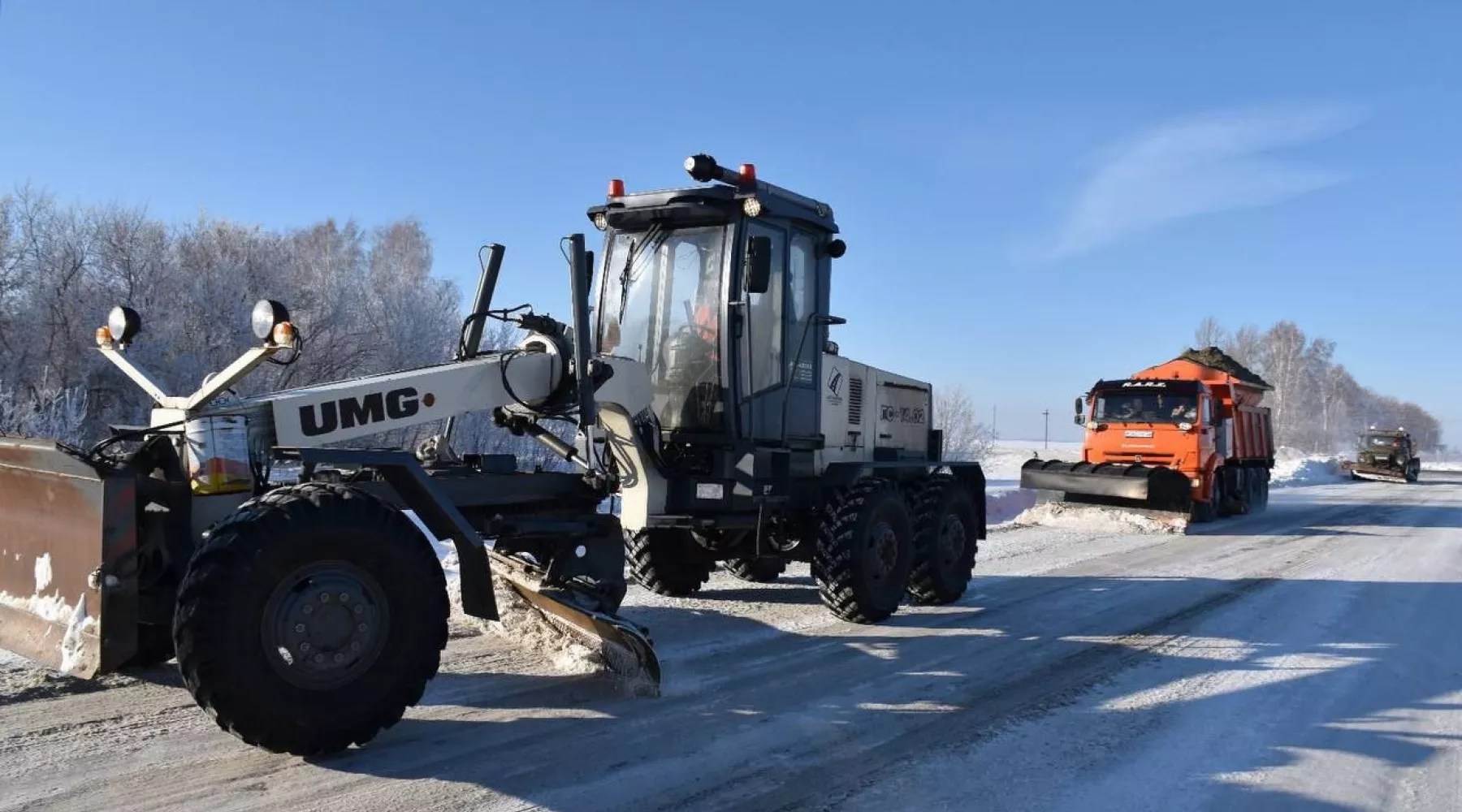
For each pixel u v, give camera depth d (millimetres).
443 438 5629
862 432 7738
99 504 3658
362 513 3803
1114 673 5645
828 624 6914
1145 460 15938
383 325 21859
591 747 4141
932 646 6273
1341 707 5035
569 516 5586
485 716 4500
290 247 22359
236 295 19062
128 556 3682
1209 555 11312
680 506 6164
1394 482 34875
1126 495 14164
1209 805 3713
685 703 4832
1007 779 3928
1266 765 4160
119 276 18500
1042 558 10852
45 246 17797
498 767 3859
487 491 5195
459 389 4910
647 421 6066
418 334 21797
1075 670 5711
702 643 6191
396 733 4219
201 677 3438
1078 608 7734
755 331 6516
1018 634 6703
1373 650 6359
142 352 17469
